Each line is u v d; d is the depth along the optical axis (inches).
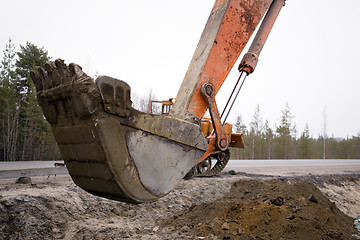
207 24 159.0
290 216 190.9
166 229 201.9
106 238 187.0
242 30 157.9
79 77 104.3
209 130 345.4
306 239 174.6
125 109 105.0
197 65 151.4
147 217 231.5
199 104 150.3
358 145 2618.1
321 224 194.1
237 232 181.3
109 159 101.5
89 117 101.6
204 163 388.5
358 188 475.8
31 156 1082.7
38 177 338.3
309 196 245.9
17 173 299.4
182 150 123.0
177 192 288.4
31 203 206.2
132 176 107.2
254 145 2150.6
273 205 206.7
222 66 154.3
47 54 1176.2
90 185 115.3
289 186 274.1
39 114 1083.3
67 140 115.0
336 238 186.5
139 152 109.7
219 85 154.7
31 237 186.9
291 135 2320.4
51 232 196.2
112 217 227.9
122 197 107.5
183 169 123.3
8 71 1082.1
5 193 221.6
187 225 205.0
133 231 198.5
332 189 420.8
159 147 115.7
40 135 1088.2
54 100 116.1
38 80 125.3
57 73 115.3
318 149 2549.2
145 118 111.5
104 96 100.1
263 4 164.6
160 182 115.4
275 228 182.5
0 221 189.0
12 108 1035.3
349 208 365.7
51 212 209.3
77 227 202.8
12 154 1011.9
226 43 154.3
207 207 223.8
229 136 405.4
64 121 113.6
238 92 176.7
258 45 180.2
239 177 397.7
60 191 237.8
